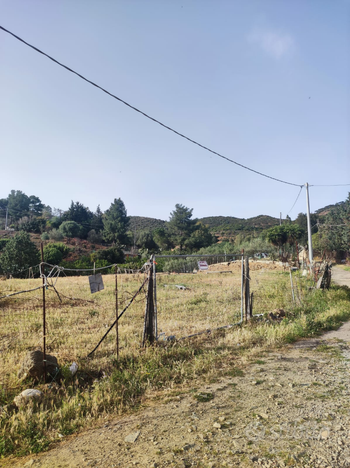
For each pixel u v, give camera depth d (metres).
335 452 3.20
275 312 11.16
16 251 36.44
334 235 52.09
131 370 5.98
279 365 6.38
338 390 4.93
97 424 4.23
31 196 112.31
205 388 5.30
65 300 14.66
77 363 6.28
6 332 9.11
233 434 3.70
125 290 17.30
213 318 10.93
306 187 25.64
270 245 53.31
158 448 3.49
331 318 10.77
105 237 75.81
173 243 76.44
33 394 4.85
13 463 3.42
